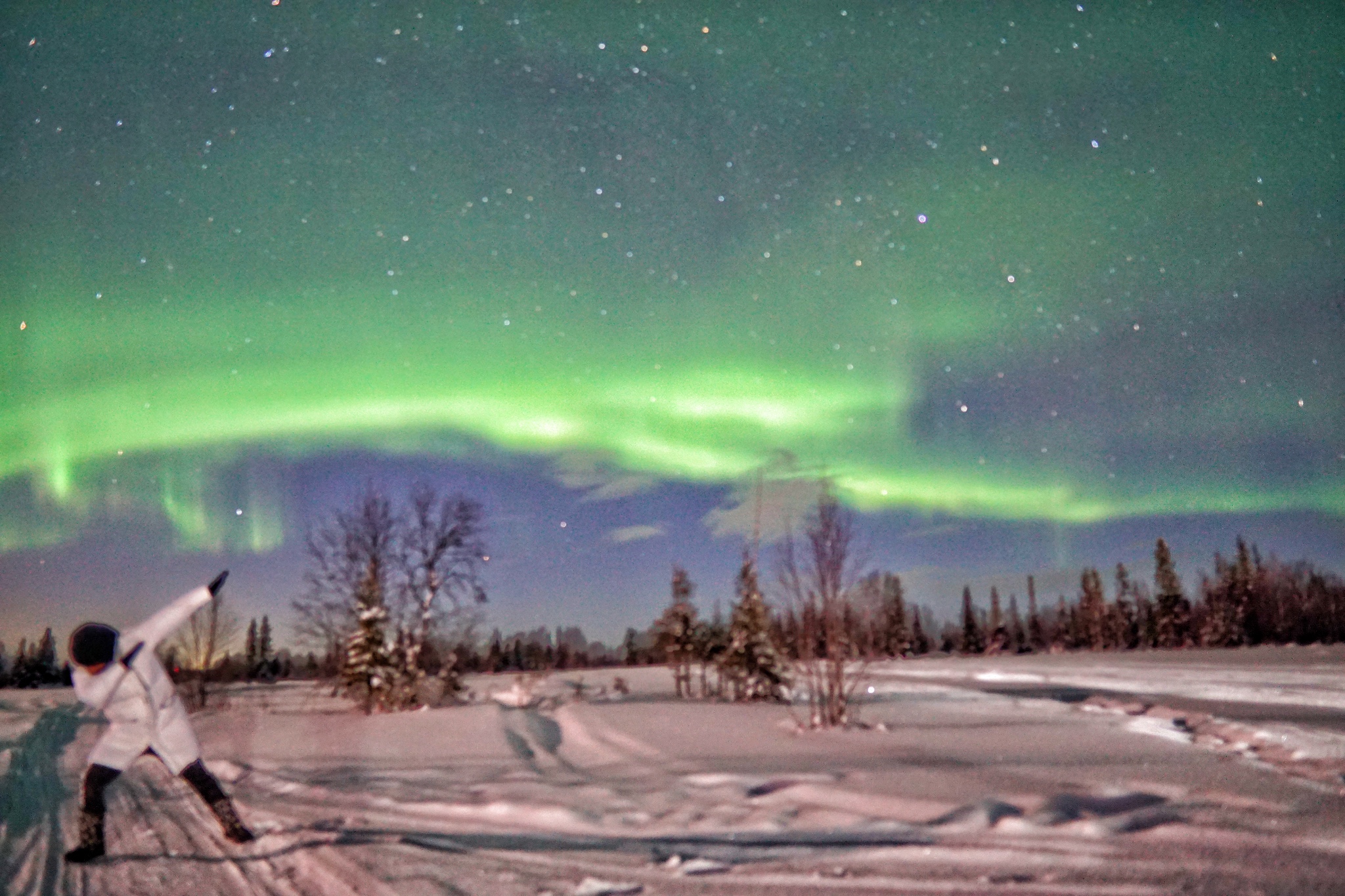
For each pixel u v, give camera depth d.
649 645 23.45
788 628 14.62
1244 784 7.52
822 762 9.51
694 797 7.77
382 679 20.81
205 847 6.50
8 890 5.39
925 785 7.63
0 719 21.95
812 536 14.23
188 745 6.50
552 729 14.98
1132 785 7.51
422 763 10.99
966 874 4.99
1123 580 69.44
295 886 5.22
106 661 6.24
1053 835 5.82
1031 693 21.78
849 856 5.52
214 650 25.72
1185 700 17.67
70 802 9.10
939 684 26.72
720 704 18.89
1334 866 4.92
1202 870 4.91
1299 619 57.22
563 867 5.49
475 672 41.62
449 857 5.81
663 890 4.90
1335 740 10.54
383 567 22.58
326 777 9.95
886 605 14.95
